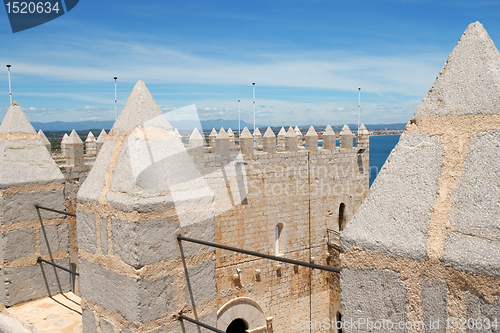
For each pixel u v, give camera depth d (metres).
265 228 19.03
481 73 1.99
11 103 5.95
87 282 4.13
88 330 4.16
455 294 1.82
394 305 2.02
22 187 5.61
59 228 6.00
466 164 1.94
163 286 3.59
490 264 1.69
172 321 3.65
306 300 20.72
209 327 3.41
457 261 1.79
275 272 19.53
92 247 4.00
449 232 1.88
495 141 1.88
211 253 3.96
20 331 5.05
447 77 2.13
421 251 1.91
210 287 3.96
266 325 19.12
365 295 2.15
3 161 5.56
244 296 18.50
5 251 5.45
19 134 5.83
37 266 5.76
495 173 1.83
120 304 3.64
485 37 2.05
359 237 2.16
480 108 1.94
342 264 2.27
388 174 2.20
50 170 5.97
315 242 21.05
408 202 2.06
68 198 14.62
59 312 5.32
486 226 1.78
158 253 3.54
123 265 3.56
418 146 2.14
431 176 2.03
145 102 3.80
